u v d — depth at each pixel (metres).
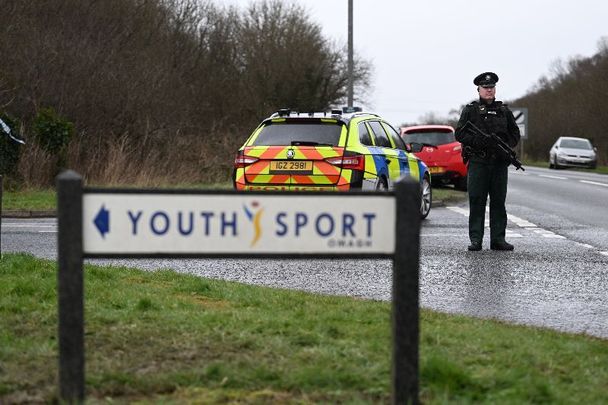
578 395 13.48
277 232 11.81
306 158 38.44
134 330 16.89
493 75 34.00
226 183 69.06
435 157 73.06
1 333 16.53
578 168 143.50
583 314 22.03
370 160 39.91
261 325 17.33
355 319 18.45
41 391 13.16
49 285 21.09
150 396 13.15
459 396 13.23
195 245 11.77
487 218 47.94
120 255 11.72
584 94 197.00
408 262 11.80
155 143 73.56
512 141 34.31
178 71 98.00
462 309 22.44
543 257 32.44
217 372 13.97
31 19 76.50
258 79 130.62
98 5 82.94
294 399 13.01
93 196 11.68
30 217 48.62
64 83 72.75
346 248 11.87
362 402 12.55
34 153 61.84
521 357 15.48
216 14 139.00
